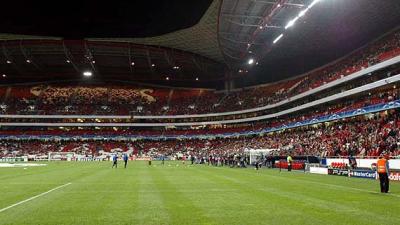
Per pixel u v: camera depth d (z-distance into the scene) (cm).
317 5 4931
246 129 8912
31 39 7312
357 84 5806
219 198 1623
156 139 9425
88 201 1526
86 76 10119
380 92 5300
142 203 1466
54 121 9331
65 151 8769
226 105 9438
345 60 6944
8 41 7456
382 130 4394
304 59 8006
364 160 3341
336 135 5325
